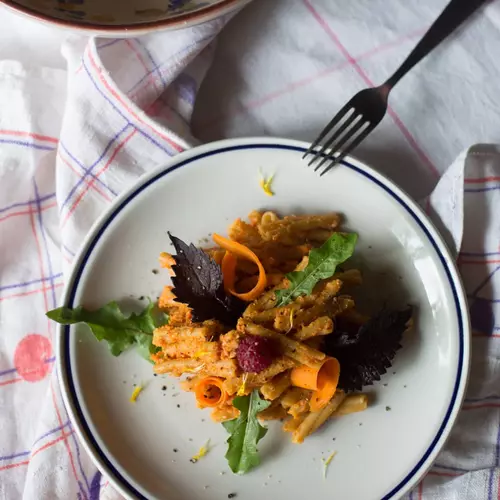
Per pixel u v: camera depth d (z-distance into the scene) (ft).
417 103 1.97
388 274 1.89
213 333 1.75
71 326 1.94
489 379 1.93
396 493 1.86
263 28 2.02
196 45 1.95
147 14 1.75
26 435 2.11
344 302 1.79
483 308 1.93
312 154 1.89
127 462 1.93
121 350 1.93
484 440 1.95
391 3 1.98
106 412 1.95
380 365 1.76
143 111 1.93
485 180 1.90
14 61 2.06
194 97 2.01
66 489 2.03
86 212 2.03
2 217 2.10
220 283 1.77
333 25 1.99
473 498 1.90
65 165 2.00
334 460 1.90
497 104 1.95
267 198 1.94
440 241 1.83
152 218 1.96
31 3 1.71
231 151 1.91
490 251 1.91
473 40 1.95
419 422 1.86
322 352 1.75
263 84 2.02
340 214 1.91
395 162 1.98
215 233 1.96
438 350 1.86
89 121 1.97
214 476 1.92
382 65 1.98
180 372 1.83
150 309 1.93
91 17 1.74
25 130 2.06
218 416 1.87
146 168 2.01
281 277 1.82
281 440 1.91
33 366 2.12
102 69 1.91
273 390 1.74
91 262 1.94
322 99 2.00
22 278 2.12
